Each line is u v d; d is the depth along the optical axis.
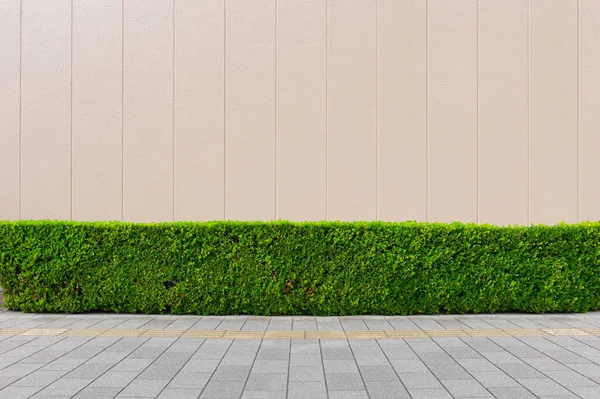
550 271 6.26
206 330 5.51
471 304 6.24
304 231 6.25
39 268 6.32
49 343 4.98
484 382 3.84
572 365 4.25
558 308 6.30
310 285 6.22
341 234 6.22
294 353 4.62
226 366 4.24
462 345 4.88
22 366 4.24
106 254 6.32
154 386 3.76
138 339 5.14
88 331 5.48
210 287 6.24
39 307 6.36
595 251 6.30
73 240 6.32
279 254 6.24
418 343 4.96
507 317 6.14
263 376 3.98
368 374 4.03
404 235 6.23
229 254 6.24
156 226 6.31
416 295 6.24
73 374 4.03
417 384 3.80
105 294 6.29
